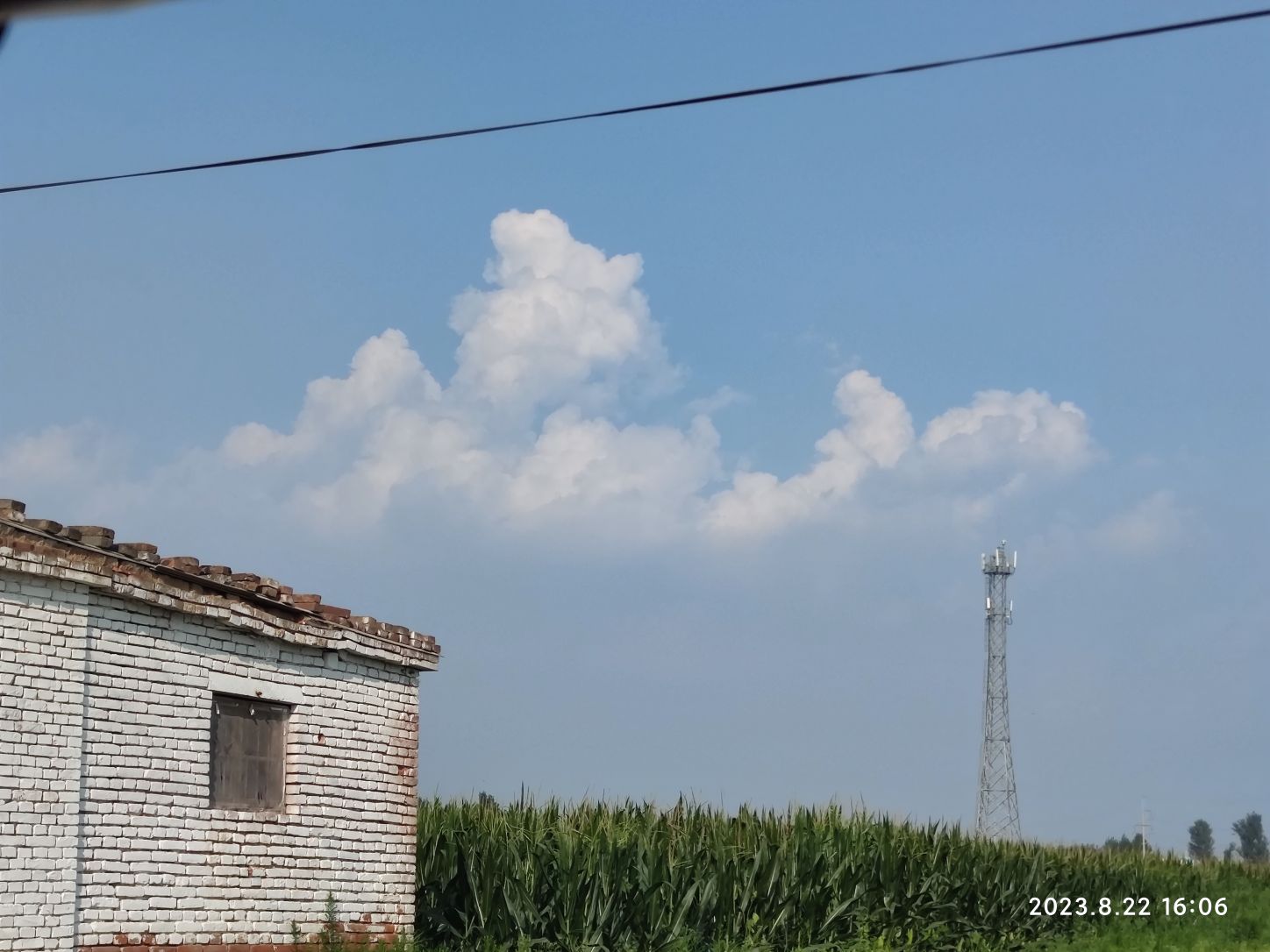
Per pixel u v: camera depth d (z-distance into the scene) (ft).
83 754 47.44
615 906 71.56
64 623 47.03
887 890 87.35
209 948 51.55
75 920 46.52
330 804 57.82
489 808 77.66
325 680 58.29
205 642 52.65
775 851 82.43
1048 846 118.42
